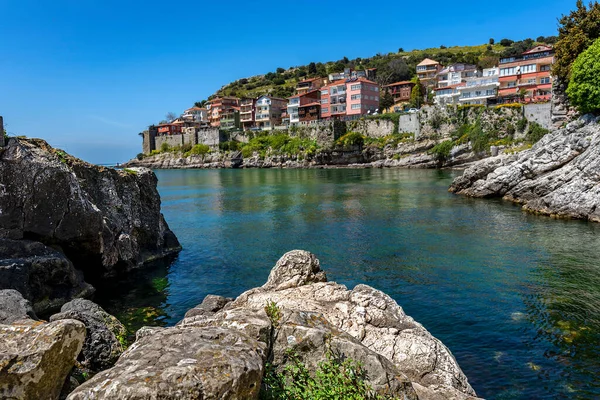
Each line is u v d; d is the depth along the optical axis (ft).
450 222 106.32
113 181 77.05
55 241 60.49
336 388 20.24
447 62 516.73
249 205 146.92
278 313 24.71
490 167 149.48
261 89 599.98
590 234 89.71
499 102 298.35
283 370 21.49
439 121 293.43
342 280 64.80
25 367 18.19
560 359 39.73
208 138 420.77
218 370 16.25
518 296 55.72
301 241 91.25
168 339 18.62
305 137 357.61
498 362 39.52
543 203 115.44
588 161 108.78
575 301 53.31
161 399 14.65
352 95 372.79
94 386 15.25
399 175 243.60
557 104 153.79
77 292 58.95
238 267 74.64
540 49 323.16
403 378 21.47
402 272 67.72
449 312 51.26
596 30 149.48
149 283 67.15
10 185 56.49
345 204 140.05
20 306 35.01
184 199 170.81
